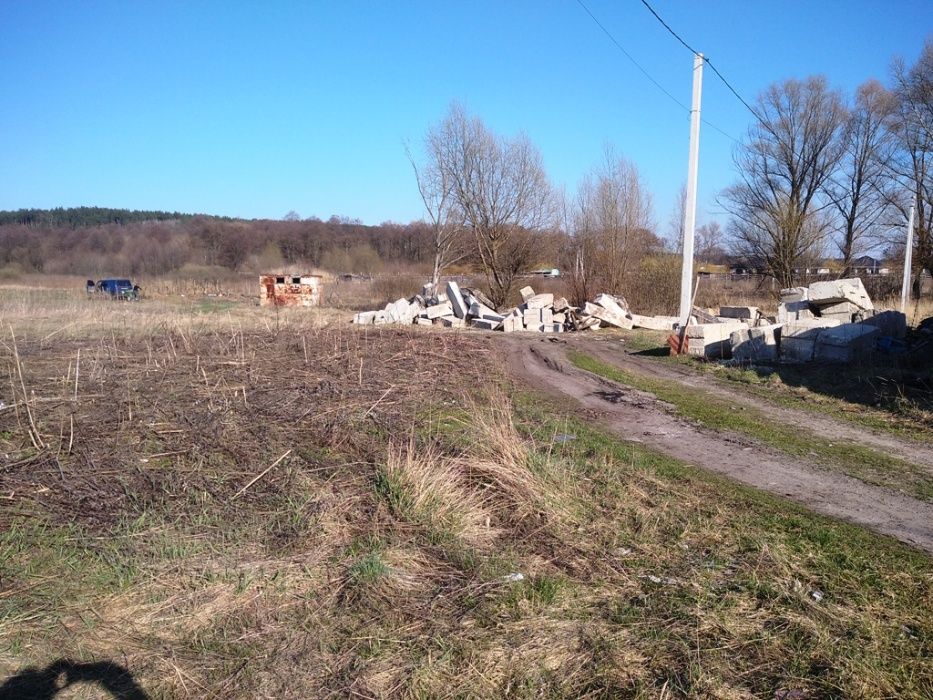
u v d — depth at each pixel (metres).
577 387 11.45
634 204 27.62
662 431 8.38
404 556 4.48
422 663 3.36
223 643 3.52
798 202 40.31
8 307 22.41
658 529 5.11
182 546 4.53
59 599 3.88
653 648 3.54
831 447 7.58
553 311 23.06
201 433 7.26
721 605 3.94
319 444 7.03
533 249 30.83
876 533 5.04
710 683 3.22
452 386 10.87
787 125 40.00
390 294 33.53
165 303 33.19
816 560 4.54
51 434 7.20
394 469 5.55
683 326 15.42
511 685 3.23
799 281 37.84
